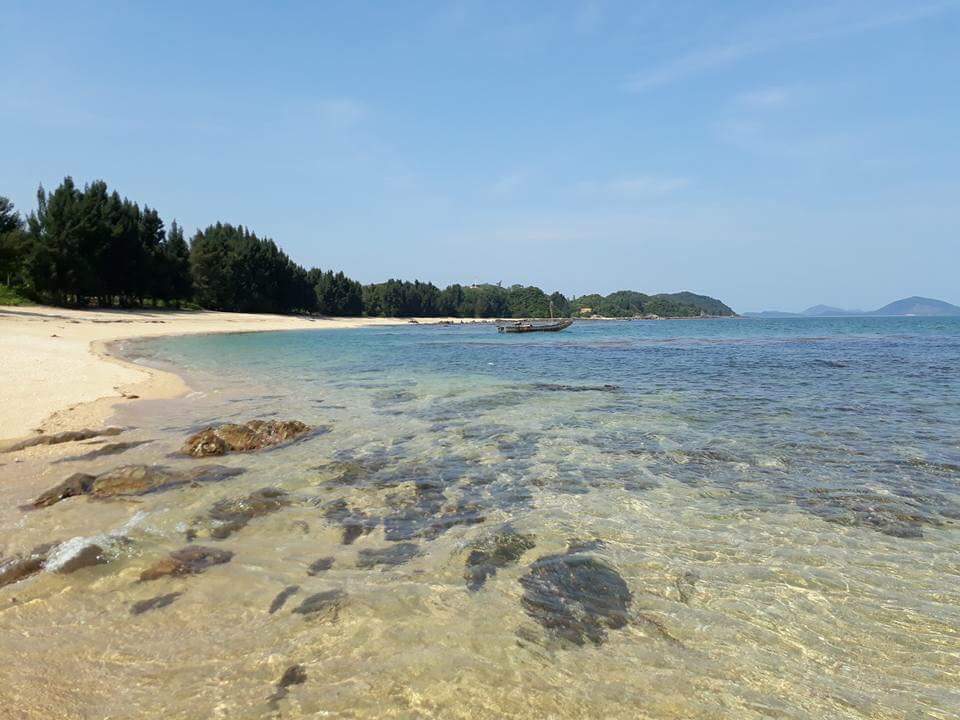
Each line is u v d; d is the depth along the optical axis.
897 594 5.39
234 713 3.79
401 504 7.95
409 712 3.80
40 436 11.41
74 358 24.64
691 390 18.59
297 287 113.56
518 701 3.92
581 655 4.46
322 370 25.75
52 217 60.31
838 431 12.11
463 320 161.75
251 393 18.30
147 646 4.54
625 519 7.32
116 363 24.94
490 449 10.91
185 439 11.75
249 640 4.62
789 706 3.92
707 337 67.19
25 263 56.69
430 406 15.70
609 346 47.66
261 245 105.94
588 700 3.94
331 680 4.12
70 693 3.96
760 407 15.14
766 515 7.40
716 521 7.22
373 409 15.29
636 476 9.11
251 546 6.51
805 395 17.19
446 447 11.09
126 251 67.25
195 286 88.00
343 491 8.49
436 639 4.64
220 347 41.38
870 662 4.41
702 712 3.85
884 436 11.62
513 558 6.18
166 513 7.49
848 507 7.65
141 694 3.97
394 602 5.23
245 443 11.04
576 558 6.15
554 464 9.84
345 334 70.62
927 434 11.75
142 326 57.12
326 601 5.24
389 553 6.33
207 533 6.88
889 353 35.66
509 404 15.98
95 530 6.91
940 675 4.26
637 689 4.07
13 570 5.68
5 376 18.20
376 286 173.50
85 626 4.82
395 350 40.72
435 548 6.46
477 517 7.45
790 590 5.47
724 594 5.40
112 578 5.66
